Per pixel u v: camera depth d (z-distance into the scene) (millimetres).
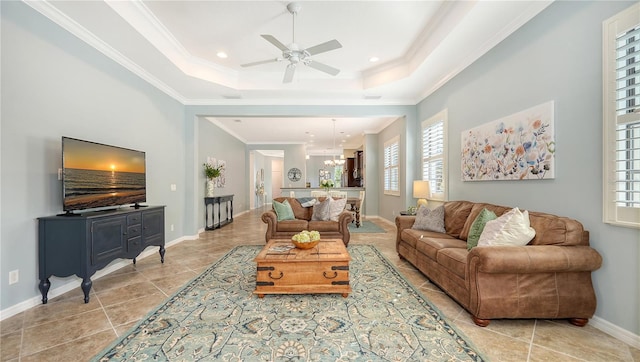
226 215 7422
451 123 4012
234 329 1959
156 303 2396
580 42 2100
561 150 2264
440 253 2580
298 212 4996
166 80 4172
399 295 2557
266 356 1656
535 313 1958
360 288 2723
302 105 5219
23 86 2301
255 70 4488
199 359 1626
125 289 2713
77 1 2371
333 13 2891
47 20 2492
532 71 2551
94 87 3033
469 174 3539
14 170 2232
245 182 10398
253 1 2686
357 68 4434
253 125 7465
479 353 1679
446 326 2000
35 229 2387
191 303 2387
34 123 2389
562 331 1929
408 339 1834
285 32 3275
